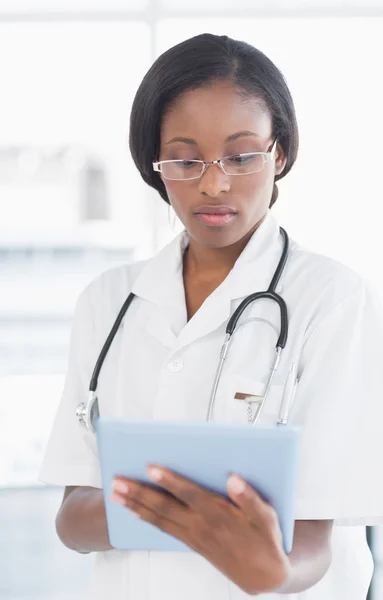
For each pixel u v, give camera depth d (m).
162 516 0.90
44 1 2.86
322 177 2.89
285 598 1.09
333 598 1.14
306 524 1.04
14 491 3.24
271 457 0.83
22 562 3.16
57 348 3.71
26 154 6.80
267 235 1.24
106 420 0.85
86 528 1.12
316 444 1.04
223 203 1.09
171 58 1.11
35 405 3.34
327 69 2.88
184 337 1.17
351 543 1.17
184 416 1.13
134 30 2.94
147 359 1.20
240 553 0.86
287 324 1.14
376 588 2.19
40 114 3.19
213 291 1.22
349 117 2.88
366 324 1.10
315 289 1.16
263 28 2.87
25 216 6.67
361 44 2.87
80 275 4.50
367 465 1.05
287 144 1.17
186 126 1.08
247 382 1.12
